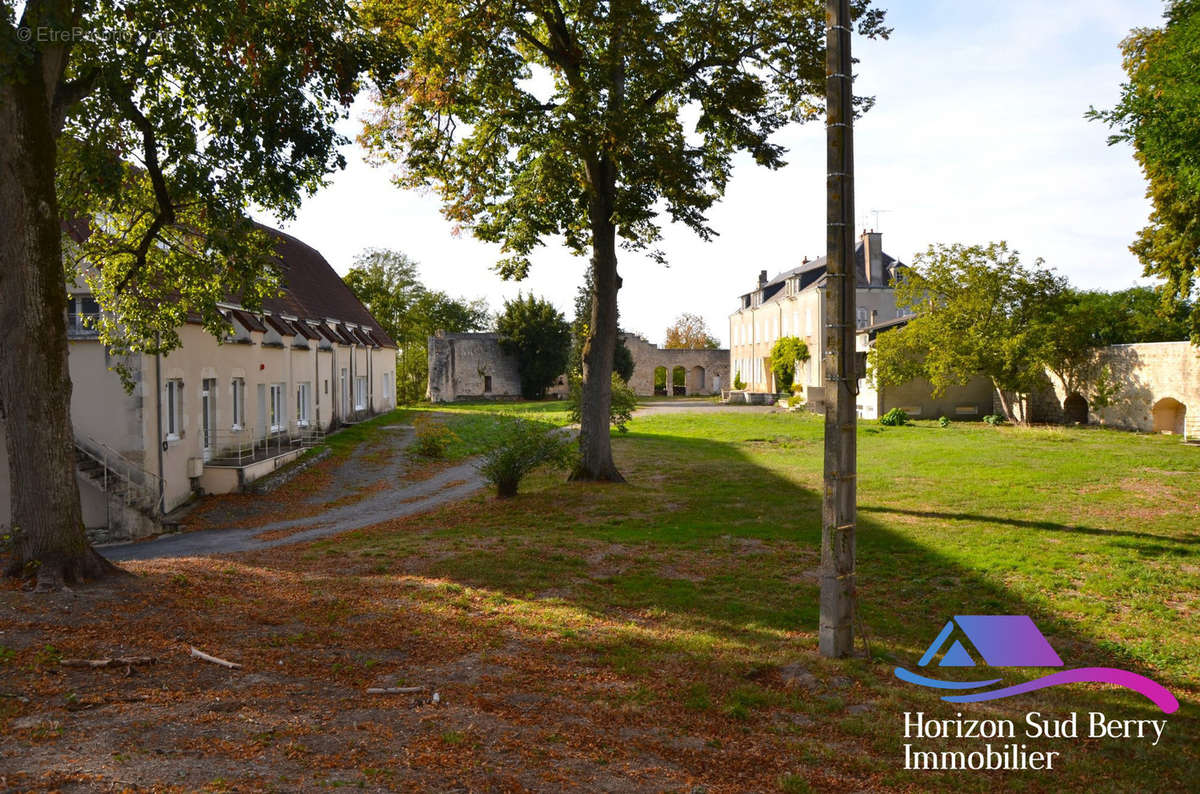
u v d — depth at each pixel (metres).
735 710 6.49
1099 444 27.91
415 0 16.05
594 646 8.10
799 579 11.47
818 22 17.44
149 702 5.88
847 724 6.37
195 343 21.31
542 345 63.94
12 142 8.80
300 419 31.23
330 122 12.03
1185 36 16.64
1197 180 15.28
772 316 58.84
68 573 9.12
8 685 6.05
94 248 13.10
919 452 26.19
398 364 72.75
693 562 12.42
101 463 17.89
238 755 4.96
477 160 18.98
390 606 9.25
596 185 19.22
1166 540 13.65
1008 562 12.18
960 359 34.72
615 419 32.19
